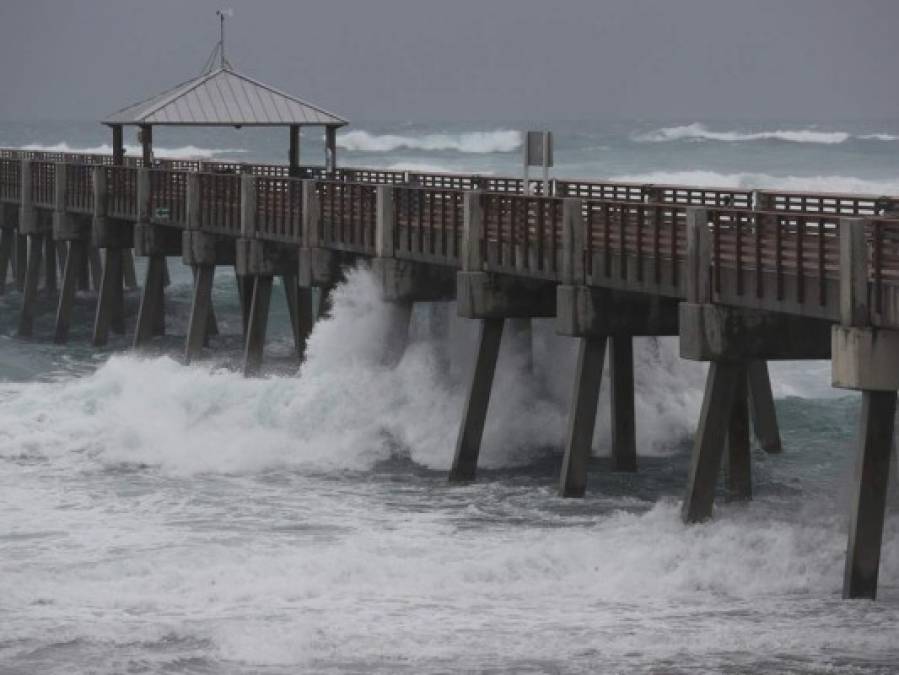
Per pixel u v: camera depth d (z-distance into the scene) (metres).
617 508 112.94
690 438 135.50
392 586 92.75
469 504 115.56
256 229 157.12
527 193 131.50
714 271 97.88
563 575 94.88
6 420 140.25
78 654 80.12
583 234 110.19
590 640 81.44
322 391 137.38
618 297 111.38
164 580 93.12
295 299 182.50
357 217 139.88
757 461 128.50
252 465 131.50
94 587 92.25
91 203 194.38
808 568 93.62
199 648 81.00
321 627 83.81
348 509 114.69
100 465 132.38
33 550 102.25
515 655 79.38
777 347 99.19
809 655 78.50
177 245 181.88
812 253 92.00
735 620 84.56
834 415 145.25
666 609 87.38
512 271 116.88
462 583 93.31
